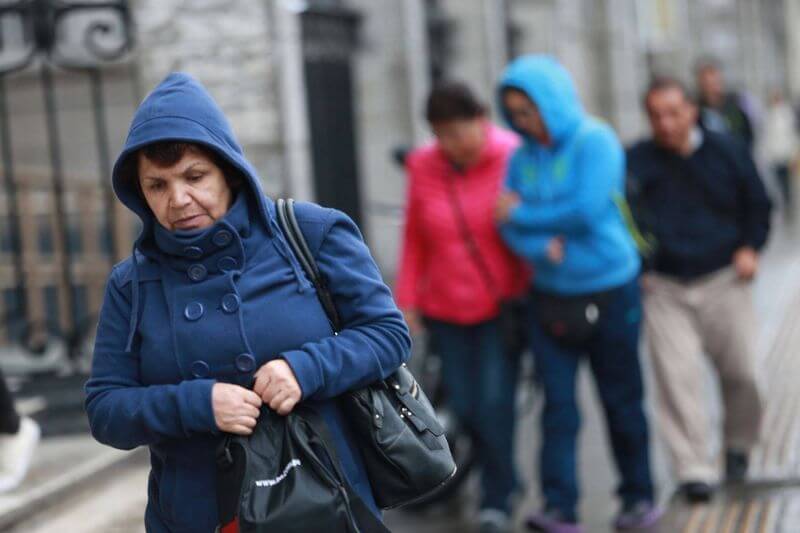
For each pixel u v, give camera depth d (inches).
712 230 657.0
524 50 1471.5
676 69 2151.8
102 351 311.6
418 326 650.2
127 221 870.4
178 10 842.8
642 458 612.7
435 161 634.2
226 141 299.4
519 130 599.8
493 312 621.3
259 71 866.8
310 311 306.3
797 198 2384.4
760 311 1176.8
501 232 614.5
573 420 608.4
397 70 1159.6
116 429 300.8
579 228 589.3
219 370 299.4
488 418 623.8
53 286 889.5
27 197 887.7
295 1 912.9
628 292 604.7
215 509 302.4
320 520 283.9
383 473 308.7
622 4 1766.7
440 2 1282.0
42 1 743.1
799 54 3489.2
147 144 292.2
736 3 2797.7
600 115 1750.7
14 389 735.7
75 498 597.6
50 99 776.3
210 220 302.2
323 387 297.9
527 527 614.2
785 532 570.9
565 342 604.4
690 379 652.7
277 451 291.7
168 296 304.7
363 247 318.7
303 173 895.1
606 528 613.6
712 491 639.1
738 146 659.4
